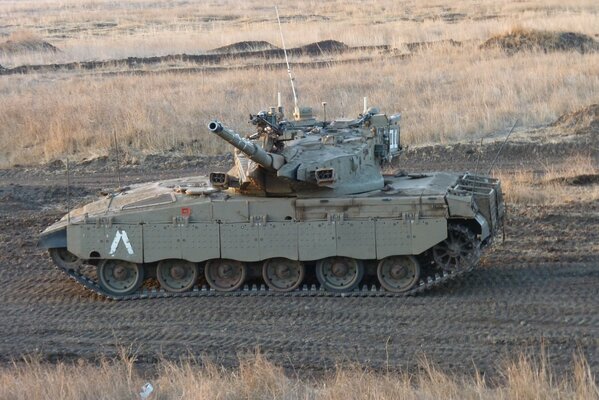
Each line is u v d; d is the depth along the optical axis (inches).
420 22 5580.7
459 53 3855.8
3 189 2380.7
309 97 3070.9
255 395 1084.5
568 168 2342.5
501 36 3986.2
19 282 1684.3
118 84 3444.9
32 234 1991.9
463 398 1059.9
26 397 1096.2
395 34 4857.3
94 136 2765.7
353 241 1507.1
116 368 1216.8
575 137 2596.0
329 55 4153.5
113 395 1103.6
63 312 1519.4
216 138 2709.2
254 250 1526.8
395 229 1497.3
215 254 1531.7
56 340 1396.4
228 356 1296.8
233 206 1525.6
